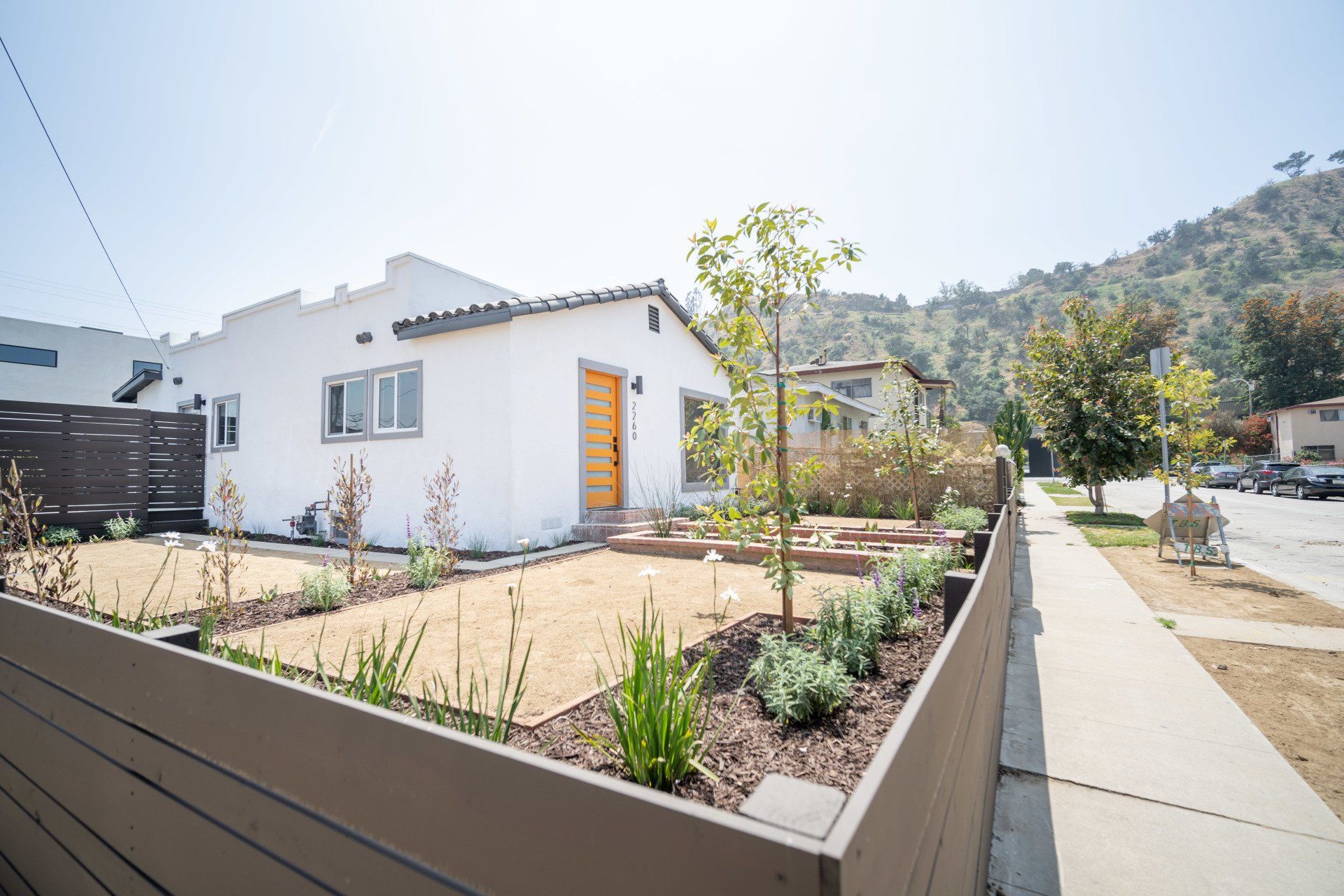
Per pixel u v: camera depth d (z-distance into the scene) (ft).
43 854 5.90
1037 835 7.63
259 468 36.04
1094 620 17.38
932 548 17.72
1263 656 14.26
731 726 7.64
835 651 9.44
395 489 29.19
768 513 12.51
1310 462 106.22
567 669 10.37
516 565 21.80
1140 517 45.19
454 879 2.56
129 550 28.09
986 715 6.87
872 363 81.10
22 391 70.95
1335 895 6.44
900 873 2.30
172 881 4.23
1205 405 26.04
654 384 36.14
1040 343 43.75
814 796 1.89
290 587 18.81
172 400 44.70
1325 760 9.41
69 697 5.55
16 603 6.59
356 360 31.14
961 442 43.78
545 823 2.28
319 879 3.14
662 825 1.98
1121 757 9.55
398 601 16.28
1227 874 6.81
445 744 2.62
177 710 4.25
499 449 25.52
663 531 25.71
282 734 3.41
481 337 26.32
